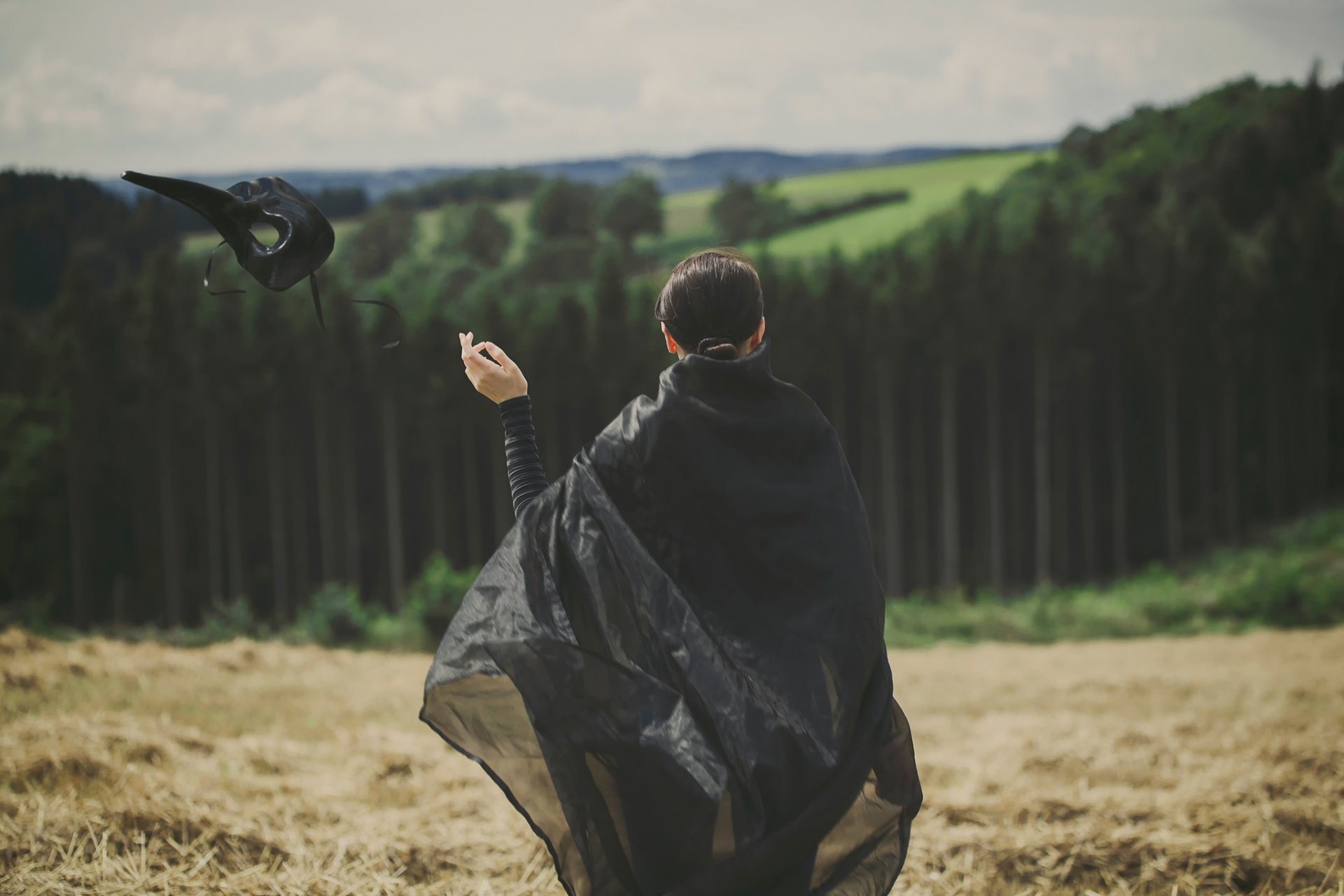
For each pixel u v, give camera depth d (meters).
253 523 49.81
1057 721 7.13
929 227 82.69
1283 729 6.05
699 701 1.53
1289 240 48.91
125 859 2.99
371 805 3.99
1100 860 3.36
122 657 8.55
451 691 1.58
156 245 79.75
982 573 47.50
